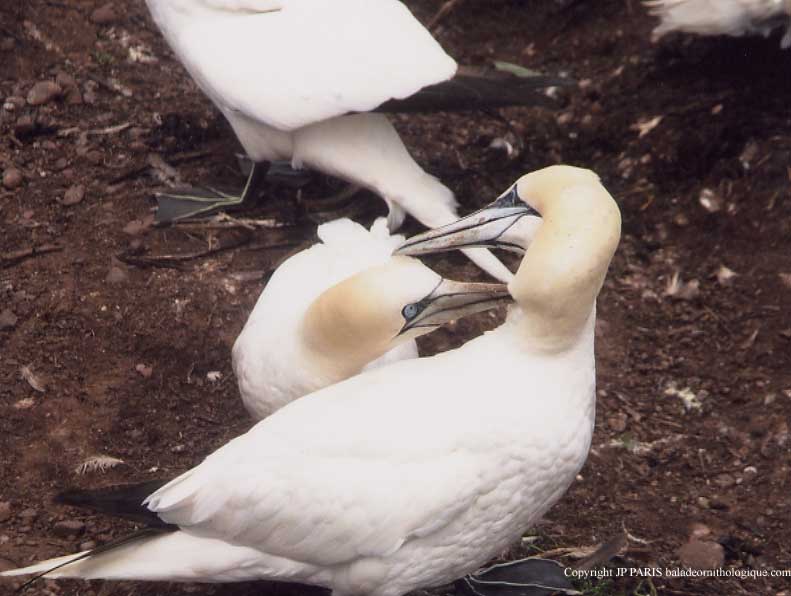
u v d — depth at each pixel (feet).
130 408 5.62
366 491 4.51
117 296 5.97
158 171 6.53
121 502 4.65
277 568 4.66
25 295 5.93
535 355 4.58
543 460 4.58
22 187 6.37
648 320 6.17
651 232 6.52
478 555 4.70
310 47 5.82
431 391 4.58
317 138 6.01
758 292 6.20
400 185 6.02
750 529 5.35
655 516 5.41
